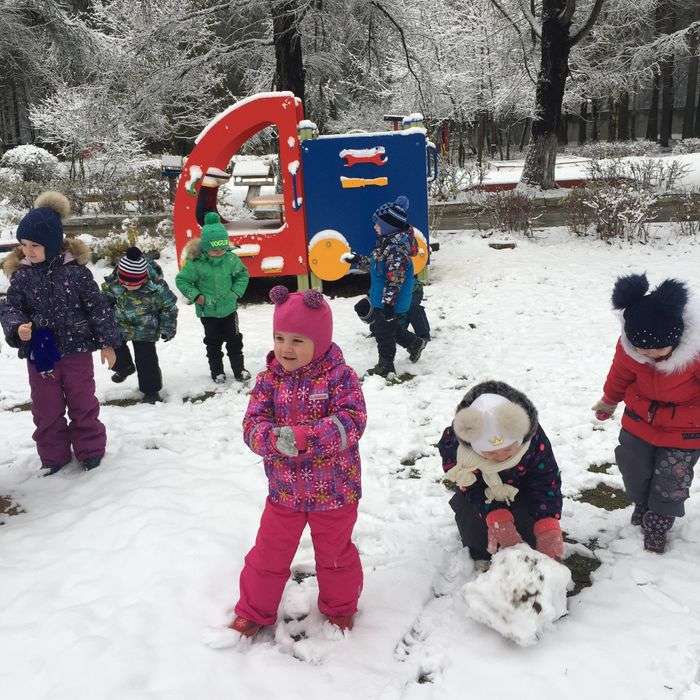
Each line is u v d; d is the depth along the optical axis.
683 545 3.20
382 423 4.95
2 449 4.86
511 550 2.62
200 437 4.91
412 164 8.85
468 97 23.84
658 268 9.75
